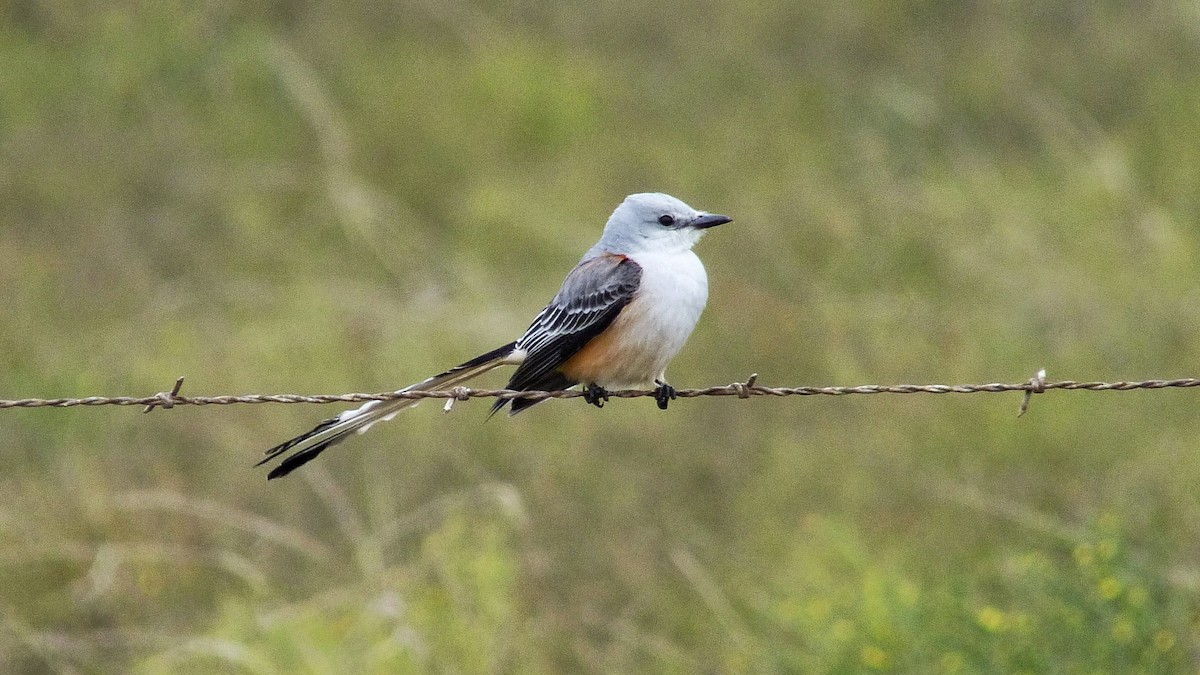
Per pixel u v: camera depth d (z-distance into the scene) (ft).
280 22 70.64
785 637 35.47
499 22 71.77
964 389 26.71
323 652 33.94
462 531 37.42
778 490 41.24
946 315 48.70
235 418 44.93
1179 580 34.04
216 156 61.52
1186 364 44.73
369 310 51.03
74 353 48.60
